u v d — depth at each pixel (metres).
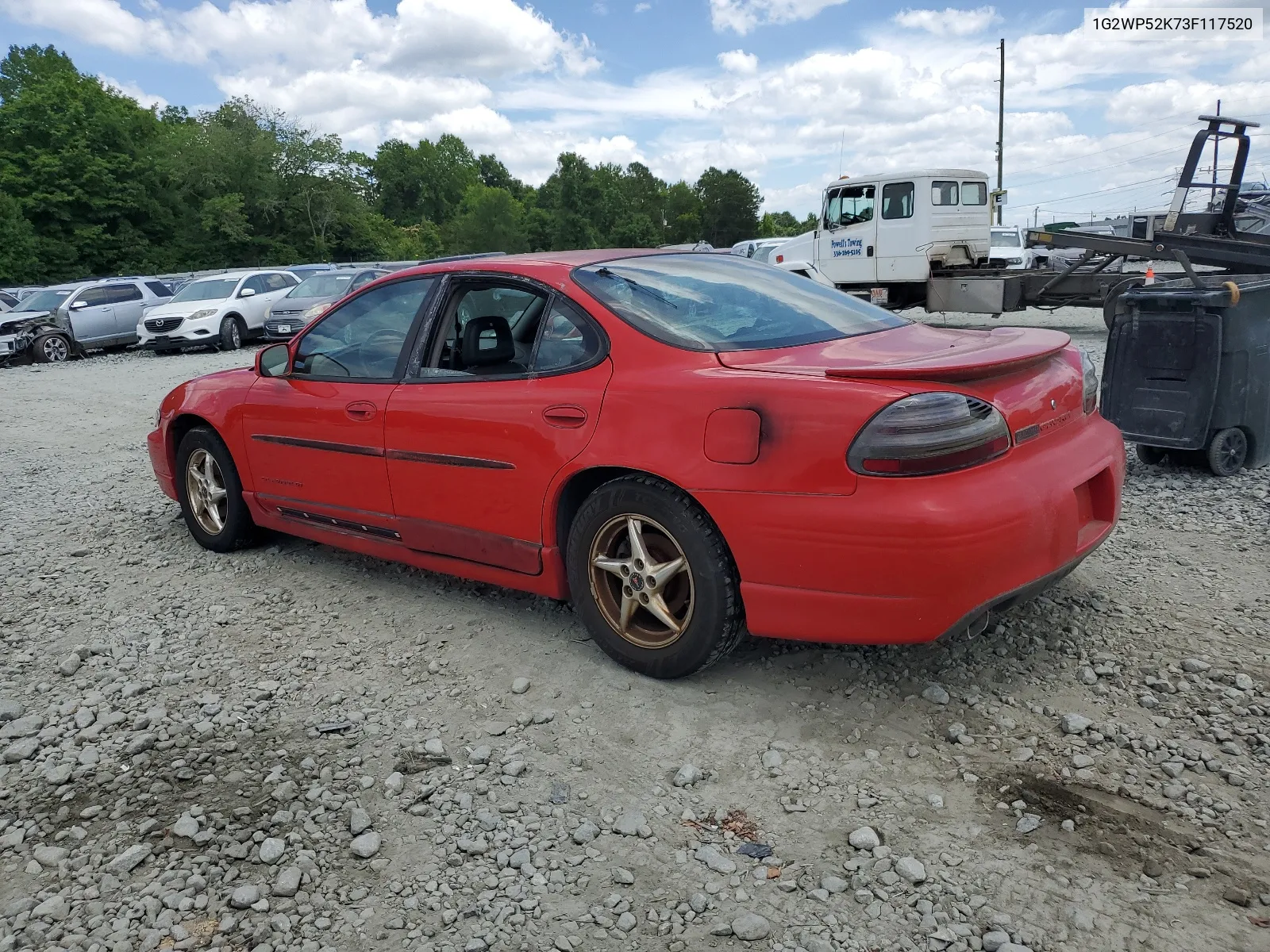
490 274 3.86
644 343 3.34
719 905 2.28
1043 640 3.59
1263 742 2.83
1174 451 6.40
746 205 109.31
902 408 2.72
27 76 72.56
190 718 3.30
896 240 16.11
